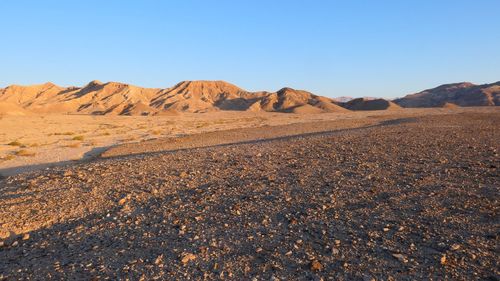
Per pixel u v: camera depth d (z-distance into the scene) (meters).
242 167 17.28
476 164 14.97
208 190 13.16
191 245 8.46
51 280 7.21
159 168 18.02
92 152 36.19
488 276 6.35
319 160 18.22
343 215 9.75
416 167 15.14
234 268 7.23
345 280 6.54
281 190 12.52
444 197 10.69
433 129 33.62
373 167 15.59
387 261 7.12
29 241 9.55
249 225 9.47
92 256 8.26
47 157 33.03
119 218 10.81
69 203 12.51
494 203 9.84
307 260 7.38
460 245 7.54
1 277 7.47
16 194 14.23
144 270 7.36
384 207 10.16
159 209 11.36
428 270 6.69
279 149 23.42
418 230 8.46
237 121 90.25
